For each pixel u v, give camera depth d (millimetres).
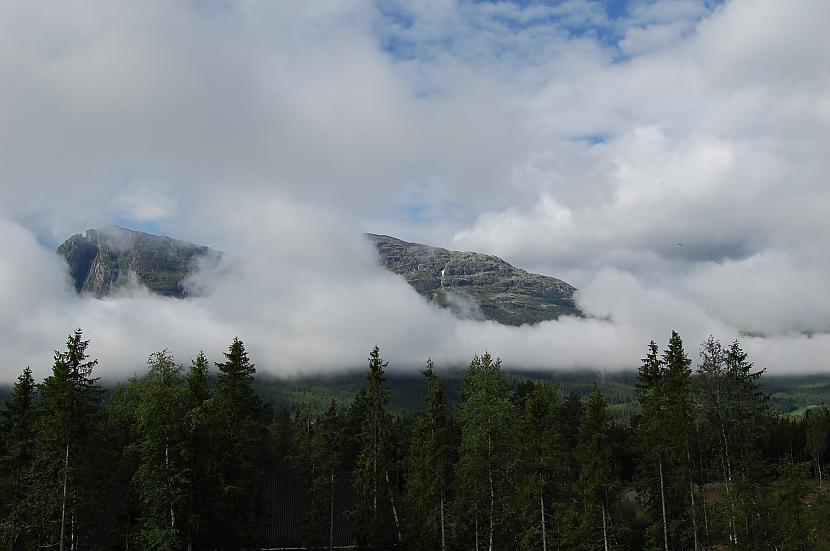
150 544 52844
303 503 81625
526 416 61562
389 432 71500
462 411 65250
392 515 69812
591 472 58469
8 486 60500
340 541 77000
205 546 57906
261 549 75875
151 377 55812
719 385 58688
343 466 99062
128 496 59500
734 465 58125
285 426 122812
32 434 62906
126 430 65500
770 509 57188
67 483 51812
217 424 59875
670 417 58281
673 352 60750
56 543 51500
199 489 56594
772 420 61906
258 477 75000
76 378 53062
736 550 56250
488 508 63531
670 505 60688
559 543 59156
